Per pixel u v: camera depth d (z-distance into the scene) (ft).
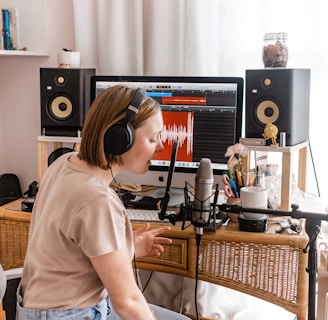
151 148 3.94
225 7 6.86
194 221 5.15
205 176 5.08
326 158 6.86
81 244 3.54
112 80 6.44
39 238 3.83
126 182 6.47
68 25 7.70
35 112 8.10
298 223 5.36
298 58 6.69
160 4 6.98
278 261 5.12
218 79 5.98
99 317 3.93
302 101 5.86
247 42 6.87
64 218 3.59
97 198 3.54
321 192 6.94
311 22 6.57
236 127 5.98
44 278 3.77
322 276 5.02
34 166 8.29
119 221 3.61
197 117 6.11
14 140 8.31
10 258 6.06
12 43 7.52
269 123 5.61
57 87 6.57
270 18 6.70
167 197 5.39
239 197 5.49
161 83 6.21
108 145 3.73
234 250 5.24
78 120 6.58
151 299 7.34
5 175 8.12
